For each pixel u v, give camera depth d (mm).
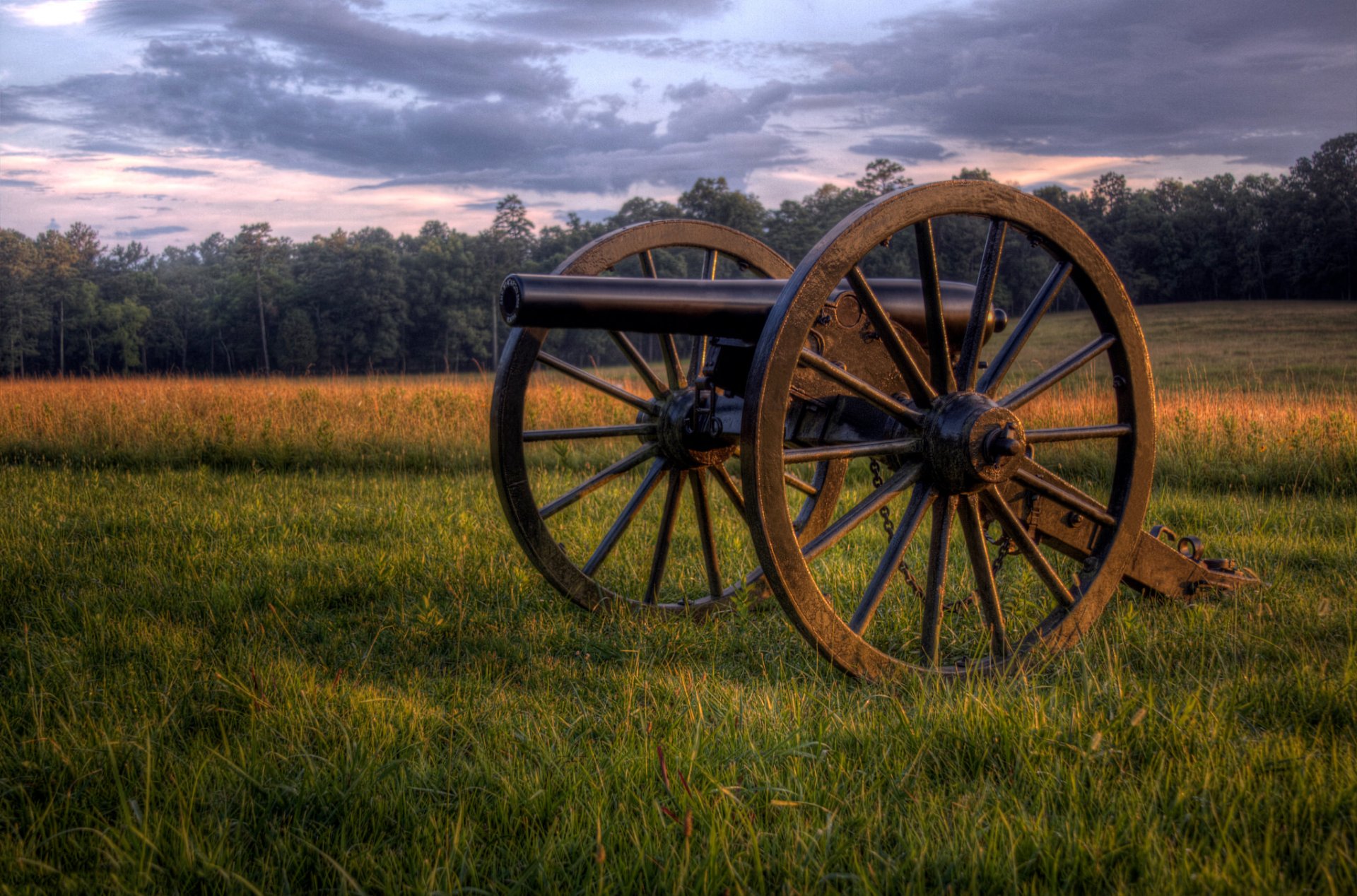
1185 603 3752
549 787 2191
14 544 5035
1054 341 52594
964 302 3541
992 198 2898
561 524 5652
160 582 4293
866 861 1857
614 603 3910
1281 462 7227
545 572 3754
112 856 1914
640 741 2473
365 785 2203
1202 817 1924
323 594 4180
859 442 2922
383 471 8383
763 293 3168
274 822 2082
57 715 2631
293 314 87125
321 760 2342
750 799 2109
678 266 66938
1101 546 3410
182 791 2209
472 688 3064
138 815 1957
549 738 2551
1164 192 126062
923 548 4973
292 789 2178
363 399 11398
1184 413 8680
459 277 94562
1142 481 3379
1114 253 109312
